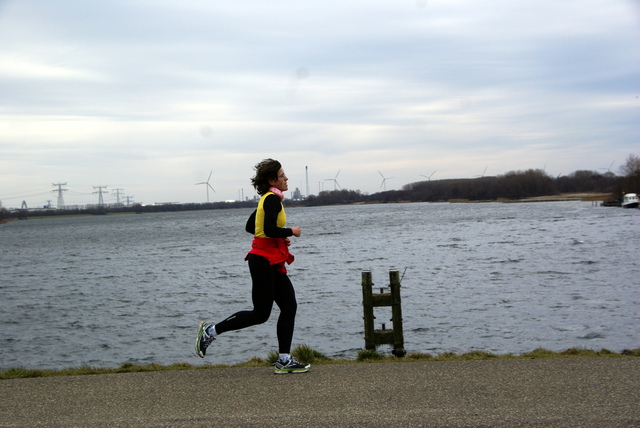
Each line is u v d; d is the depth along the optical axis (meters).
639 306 15.73
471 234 49.34
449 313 15.62
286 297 6.07
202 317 17.14
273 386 5.38
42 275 31.64
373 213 137.88
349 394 4.97
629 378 5.17
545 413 4.27
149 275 29.12
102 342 14.36
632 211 90.56
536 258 28.88
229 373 6.07
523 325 13.87
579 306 15.99
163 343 13.98
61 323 17.05
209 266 32.44
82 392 5.35
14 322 17.45
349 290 20.81
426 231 57.03
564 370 5.57
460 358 7.01
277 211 5.87
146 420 4.40
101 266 35.75
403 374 5.67
